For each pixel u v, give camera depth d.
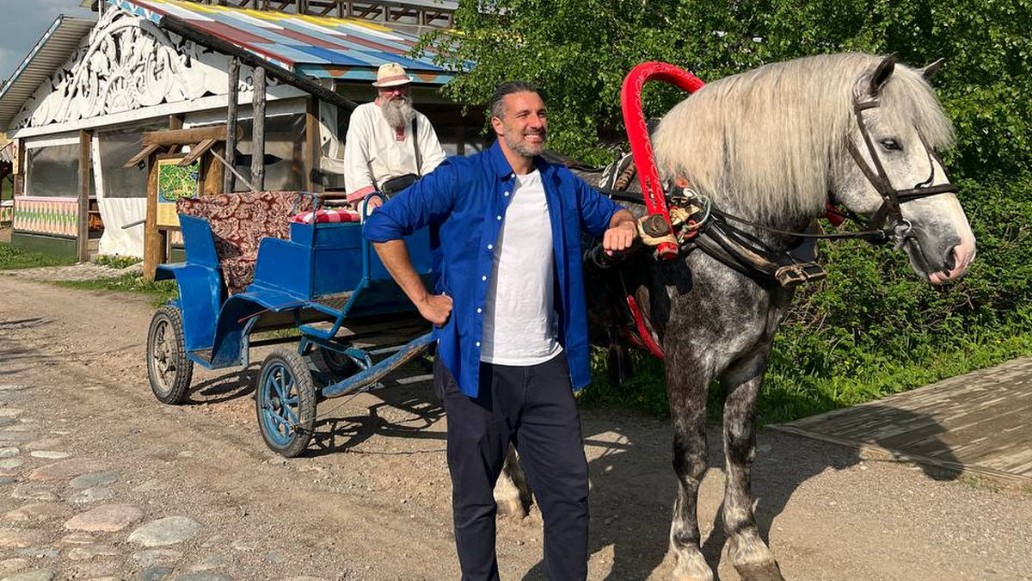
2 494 4.71
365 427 6.02
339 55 10.76
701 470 3.65
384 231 3.03
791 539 4.28
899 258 7.55
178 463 5.28
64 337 9.26
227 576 3.83
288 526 4.39
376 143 5.45
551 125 8.24
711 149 3.61
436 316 3.06
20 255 18.31
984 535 4.29
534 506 4.67
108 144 16.66
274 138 12.05
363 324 5.57
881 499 4.73
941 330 8.10
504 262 3.05
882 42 7.50
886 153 3.32
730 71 7.66
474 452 3.11
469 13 8.79
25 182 20.23
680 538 3.75
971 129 7.84
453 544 4.23
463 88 9.32
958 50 8.07
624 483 4.98
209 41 9.51
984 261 8.05
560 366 3.16
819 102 3.40
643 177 3.57
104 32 15.91
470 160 3.09
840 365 7.09
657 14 8.39
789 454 5.45
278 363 5.41
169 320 6.36
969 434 5.73
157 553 4.03
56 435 5.79
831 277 7.18
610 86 7.61
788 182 3.47
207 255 6.19
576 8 7.93
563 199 3.15
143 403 6.63
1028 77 8.30
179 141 12.32
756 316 3.54
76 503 4.61
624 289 3.81
